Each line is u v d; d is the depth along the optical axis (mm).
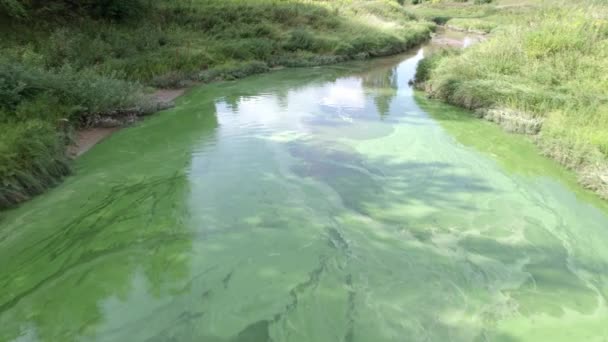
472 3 42750
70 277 3459
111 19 13469
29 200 4770
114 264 3633
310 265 3662
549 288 3439
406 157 6270
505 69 9367
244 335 2865
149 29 13469
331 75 13227
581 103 7191
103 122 7367
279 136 7082
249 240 4027
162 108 8617
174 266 3615
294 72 13562
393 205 4805
